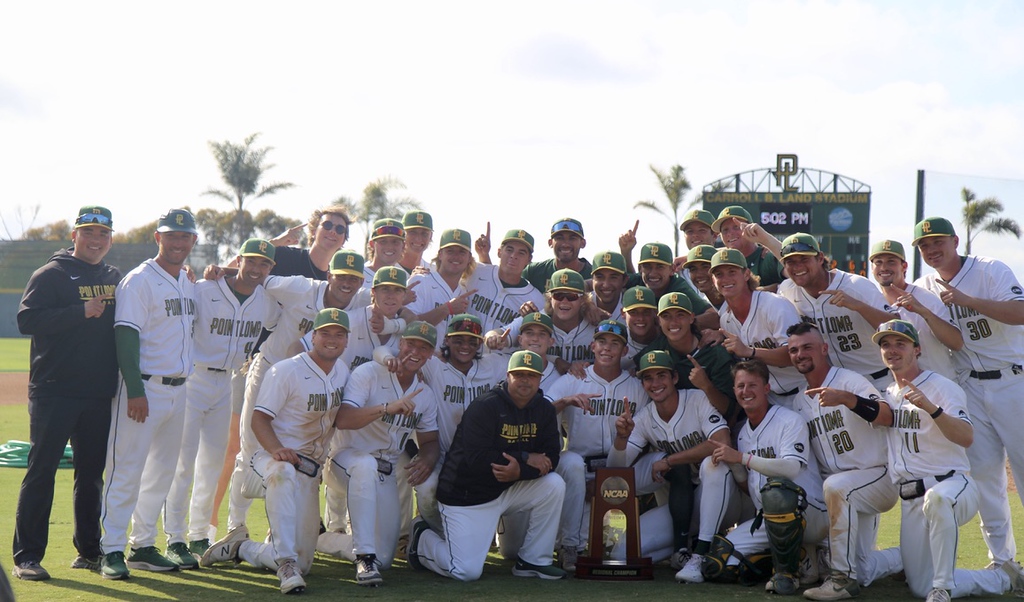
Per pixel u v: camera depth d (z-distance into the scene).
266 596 5.93
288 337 7.51
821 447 6.50
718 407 6.94
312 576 6.66
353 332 7.33
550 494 6.65
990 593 6.25
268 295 7.43
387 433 6.92
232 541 6.91
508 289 8.19
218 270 7.16
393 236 8.14
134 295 6.50
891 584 6.57
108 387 6.55
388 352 6.94
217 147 46.44
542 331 7.15
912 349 6.03
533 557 6.71
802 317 6.88
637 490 7.25
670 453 7.16
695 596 6.06
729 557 6.45
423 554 6.82
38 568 6.34
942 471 5.93
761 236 7.36
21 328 6.34
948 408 5.88
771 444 6.50
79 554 6.71
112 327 6.61
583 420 7.32
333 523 7.52
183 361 6.75
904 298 6.44
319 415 6.67
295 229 8.72
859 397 6.12
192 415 7.14
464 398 7.29
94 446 6.57
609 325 7.24
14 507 8.84
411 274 8.37
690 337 7.18
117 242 65.38
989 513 6.52
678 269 8.56
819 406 6.45
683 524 7.06
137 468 6.55
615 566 6.60
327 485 7.16
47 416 6.39
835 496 6.11
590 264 9.03
